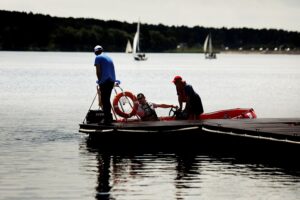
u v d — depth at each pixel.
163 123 34.97
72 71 172.62
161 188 23.91
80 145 34.09
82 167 27.81
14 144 34.19
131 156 30.78
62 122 45.62
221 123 34.97
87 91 88.12
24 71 165.88
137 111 36.91
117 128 33.59
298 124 35.00
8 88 93.31
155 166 28.28
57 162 28.92
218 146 34.06
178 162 29.34
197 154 31.69
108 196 22.61
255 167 28.22
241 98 77.94
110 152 31.92
